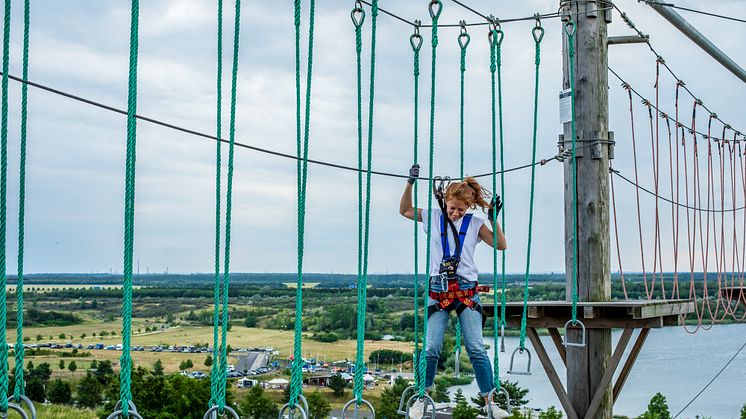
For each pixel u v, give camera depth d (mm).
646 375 64375
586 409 8062
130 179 3736
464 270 5691
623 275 8383
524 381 64375
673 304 8469
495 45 6090
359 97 4969
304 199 4473
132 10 3793
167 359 77688
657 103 9562
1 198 3445
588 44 8289
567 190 8375
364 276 4789
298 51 4512
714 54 10844
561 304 7828
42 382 55906
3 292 3420
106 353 79812
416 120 5375
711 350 77812
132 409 3600
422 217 5910
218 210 4266
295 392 4234
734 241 12859
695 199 10438
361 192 4902
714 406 52344
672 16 9406
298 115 4488
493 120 5957
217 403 4117
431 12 5371
